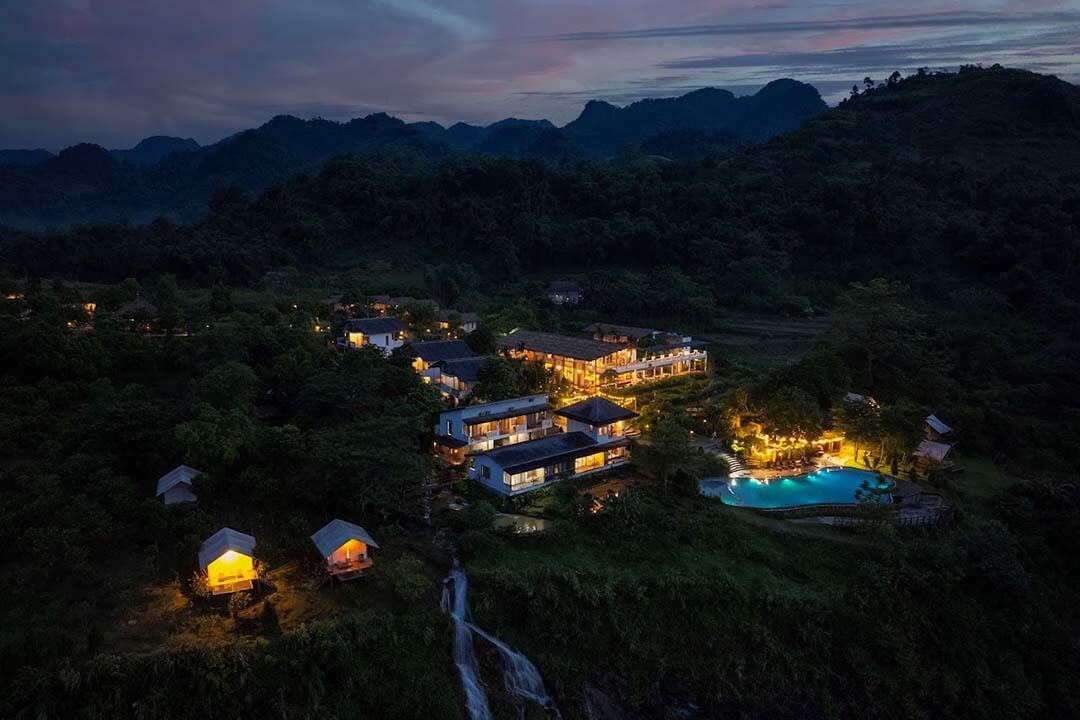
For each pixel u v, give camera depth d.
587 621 48.53
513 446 65.62
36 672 36.28
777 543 57.69
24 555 45.16
